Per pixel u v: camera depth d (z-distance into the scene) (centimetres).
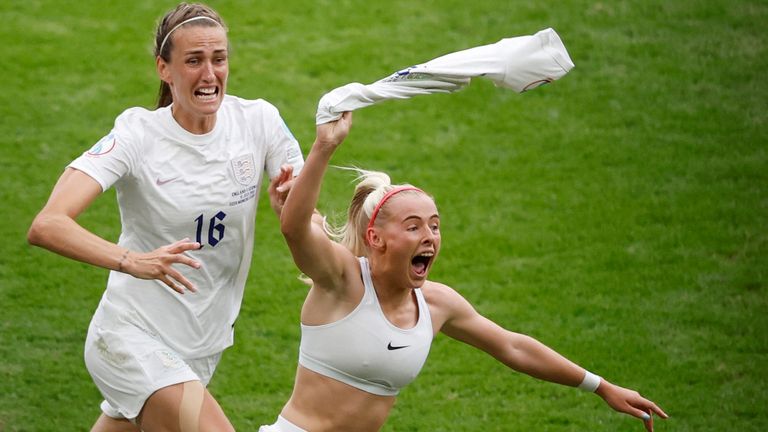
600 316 2842
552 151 3597
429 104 3875
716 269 3014
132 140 1800
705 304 2875
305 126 3678
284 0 4441
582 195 3372
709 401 2511
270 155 1938
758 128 3669
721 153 3553
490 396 2570
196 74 1788
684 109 3791
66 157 3462
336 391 1650
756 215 3241
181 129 1836
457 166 3525
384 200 1606
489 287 2969
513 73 1600
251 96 3816
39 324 2733
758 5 4362
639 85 3925
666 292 2931
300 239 1527
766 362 2644
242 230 1900
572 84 3950
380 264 1619
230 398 2508
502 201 3353
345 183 3431
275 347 2720
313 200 1500
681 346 2717
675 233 3181
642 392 2548
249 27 4250
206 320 1908
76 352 2634
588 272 3028
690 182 3419
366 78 3925
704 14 4312
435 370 2673
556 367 1788
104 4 4384
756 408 2478
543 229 3219
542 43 1603
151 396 1798
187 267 1856
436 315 1722
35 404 2425
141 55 4062
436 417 2477
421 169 3500
